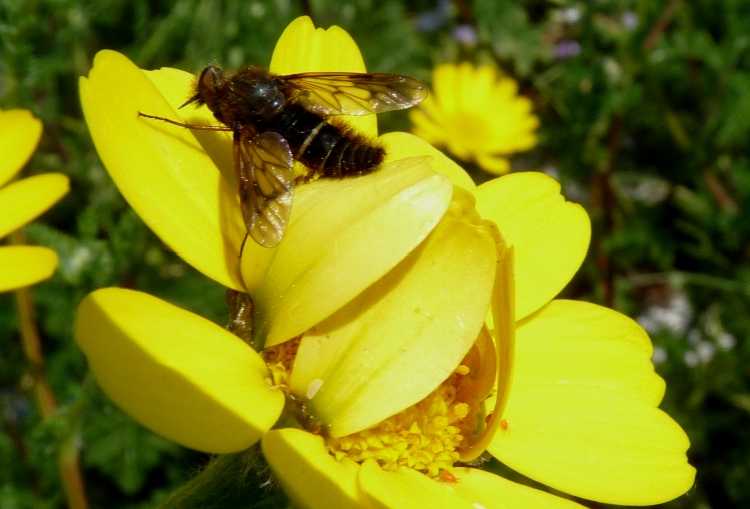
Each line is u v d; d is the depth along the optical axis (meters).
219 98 0.12
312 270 0.11
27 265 0.10
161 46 0.20
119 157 0.11
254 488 0.11
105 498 0.17
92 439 0.17
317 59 0.13
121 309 0.10
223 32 0.20
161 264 0.18
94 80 0.11
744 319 0.20
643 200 0.22
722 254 0.21
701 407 0.19
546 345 0.12
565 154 0.22
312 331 0.11
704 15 0.23
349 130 0.12
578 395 0.12
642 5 0.21
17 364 0.17
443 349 0.11
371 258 0.11
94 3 0.19
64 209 0.18
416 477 0.11
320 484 0.10
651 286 0.21
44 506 0.16
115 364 0.10
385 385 0.11
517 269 0.12
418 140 0.13
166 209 0.11
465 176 0.13
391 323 0.11
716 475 0.19
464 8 0.23
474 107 0.21
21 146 0.12
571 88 0.21
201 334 0.10
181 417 0.10
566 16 0.22
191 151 0.11
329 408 0.11
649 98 0.22
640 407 0.12
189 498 0.11
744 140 0.22
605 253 0.20
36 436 0.16
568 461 0.12
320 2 0.22
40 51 0.18
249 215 0.11
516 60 0.23
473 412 0.11
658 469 0.12
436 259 0.11
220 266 0.11
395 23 0.22
